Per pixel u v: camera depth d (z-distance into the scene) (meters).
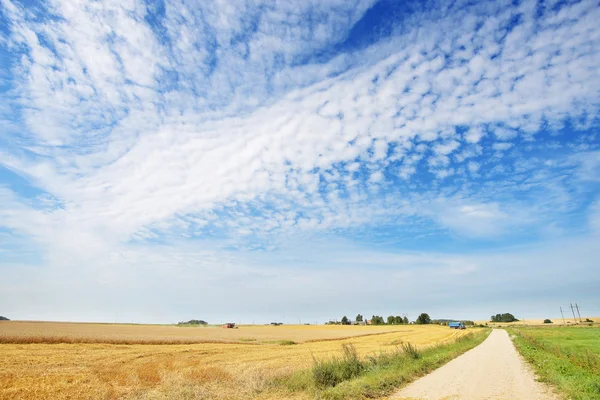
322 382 15.86
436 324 168.88
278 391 15.08
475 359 27.09
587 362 21.28
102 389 15.31
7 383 16.80
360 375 18.00
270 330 109.44
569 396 12.94
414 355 24.75
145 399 13.78
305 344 52.91
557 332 72.94
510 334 72.81
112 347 40.56
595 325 126.25
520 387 15.34
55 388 15.59
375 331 99.75
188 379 17.06
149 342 48.28
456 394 14.06
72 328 85.75
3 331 59.88
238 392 14.75
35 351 32.88
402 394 14.17
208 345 47.88
